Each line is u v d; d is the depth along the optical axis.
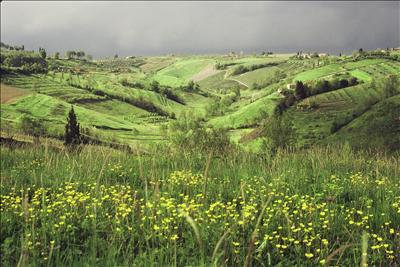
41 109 189.50
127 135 163.88
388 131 85.62
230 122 172.88
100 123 182.62
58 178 9.45
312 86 139.12
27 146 14.25
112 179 9.61
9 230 6.19
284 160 11.03
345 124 103.62
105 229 6.25
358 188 8.63
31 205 7.04
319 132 105.00
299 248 5.83
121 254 5.34
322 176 9.77
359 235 6.17
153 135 162.12
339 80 142.25
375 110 97.94
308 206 7.18
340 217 6.84
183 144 13.15
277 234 6.41
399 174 10.26
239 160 11.54
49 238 6.00
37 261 4.86
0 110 179.38
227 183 9.14
